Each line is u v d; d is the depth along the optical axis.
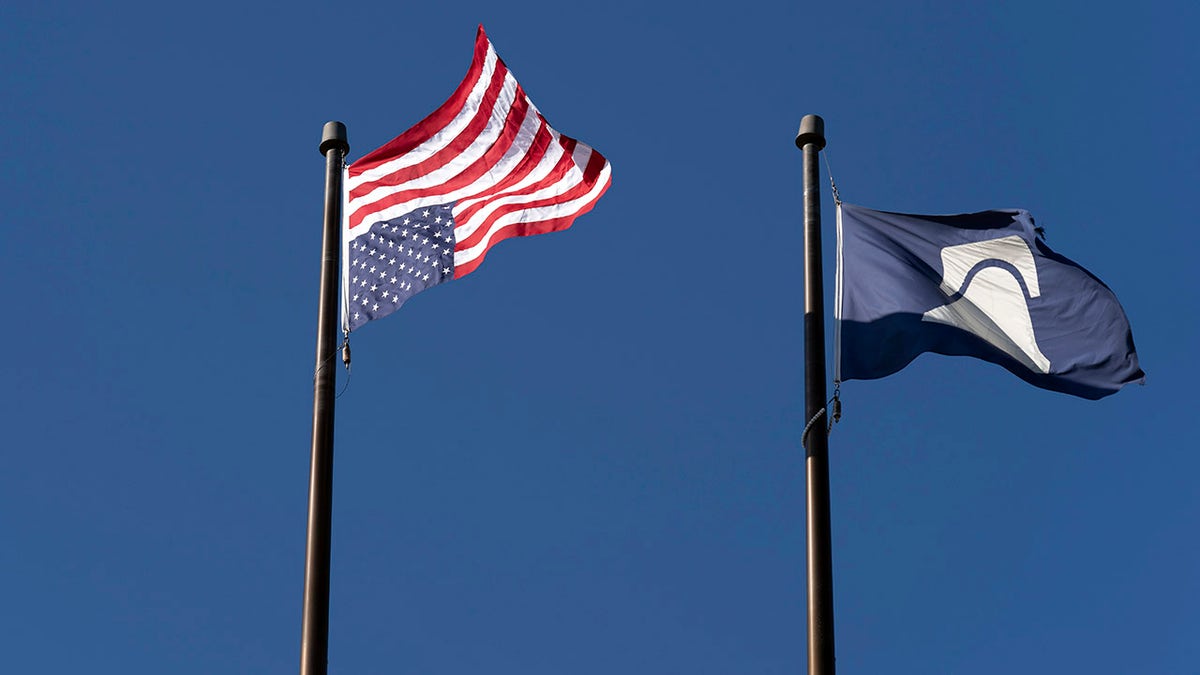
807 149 39.38
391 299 43.06
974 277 42.03
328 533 35.50
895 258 41.50
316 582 34.69
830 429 36.34
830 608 34.00
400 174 44.47
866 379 40.34
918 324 40.78
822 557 34.56
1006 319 42.06
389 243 43.69
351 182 44.00
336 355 38.06
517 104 45.75
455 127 45.22
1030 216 42.50
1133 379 41.81
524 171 45.31
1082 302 42.28
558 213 45.19
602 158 45.53
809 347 36.97
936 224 42.28
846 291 41.12
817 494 35.38
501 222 44.94
